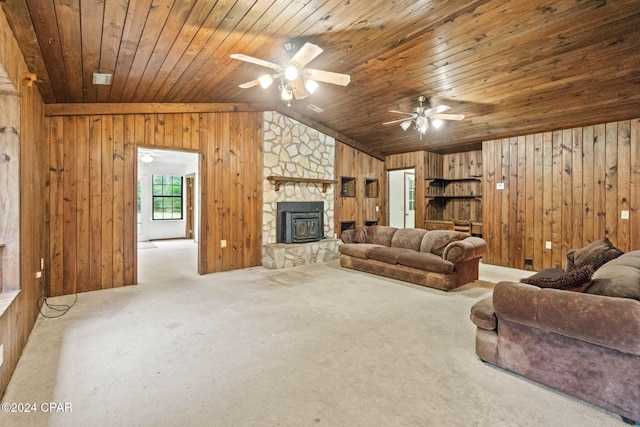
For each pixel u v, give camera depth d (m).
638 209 4.44
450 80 4.04
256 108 5.62
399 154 7.76
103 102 4.25
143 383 2.11
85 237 4.21
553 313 1.93
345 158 7.27
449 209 7.76
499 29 2.96
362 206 7.63
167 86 3.99
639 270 2.09
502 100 4.43
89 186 4.24
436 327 3.05
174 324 3.10
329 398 1.95
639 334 1.64
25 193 2.68
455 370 2.28
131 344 2.67
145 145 4.64
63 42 2.55
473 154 7.25
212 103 5.14
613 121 4.63
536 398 1.95
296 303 3.75
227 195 5.44
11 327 2.16
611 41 3.02
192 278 4.94
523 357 2.15
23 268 2.56
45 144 3.88
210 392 2.01
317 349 2.59
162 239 9.96
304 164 6.46
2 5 2.00
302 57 2.78
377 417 1.78
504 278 4.97
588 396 1.88
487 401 1.92
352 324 3.12
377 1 2.50
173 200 10.17
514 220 5.71
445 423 1.73
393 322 3.18
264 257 5.76
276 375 2.21
